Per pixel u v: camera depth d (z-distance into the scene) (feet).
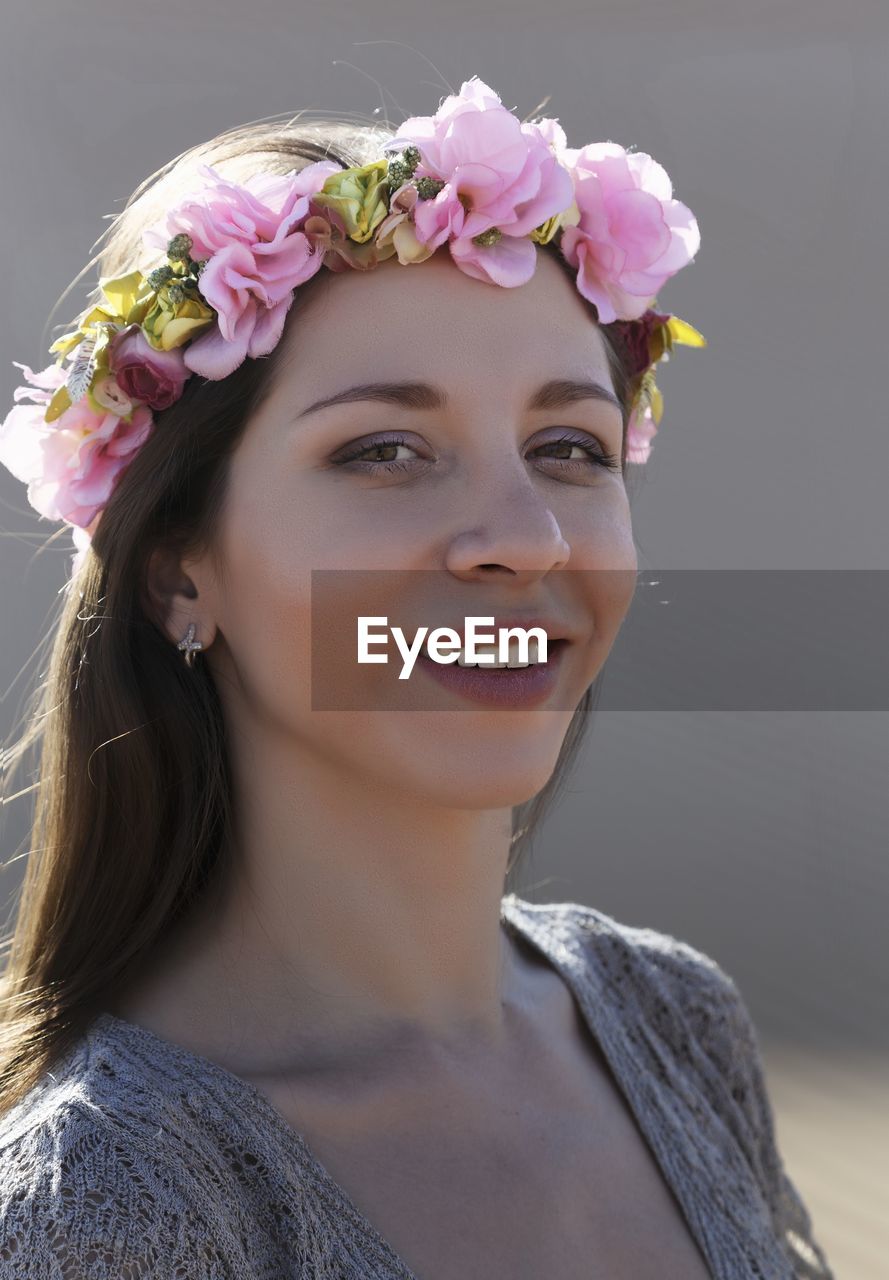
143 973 5.03
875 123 27.35
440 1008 5.06
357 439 4.57
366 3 28.07
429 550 4.50
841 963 16.33
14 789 7.09
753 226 26.48
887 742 20.06
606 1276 4.87
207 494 4.80
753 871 18.22
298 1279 4.29
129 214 5.43
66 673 5.13
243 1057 4.80
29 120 26.63
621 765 20.24
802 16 28.45
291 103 26.84
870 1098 13.71
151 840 5.00
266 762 4.89
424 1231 4.62
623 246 5.05
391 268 4.61
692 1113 5.74
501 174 4.63
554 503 4.75
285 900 4.89
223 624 4.85
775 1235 5.76
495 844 5.08
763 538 22.74
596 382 4.86
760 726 20.67
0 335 22.17
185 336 4.71
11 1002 5.07
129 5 28.30
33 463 5.09
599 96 27.37
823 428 24.16
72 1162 4.20
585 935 6.16
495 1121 5.00
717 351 25.05
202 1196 4.23
